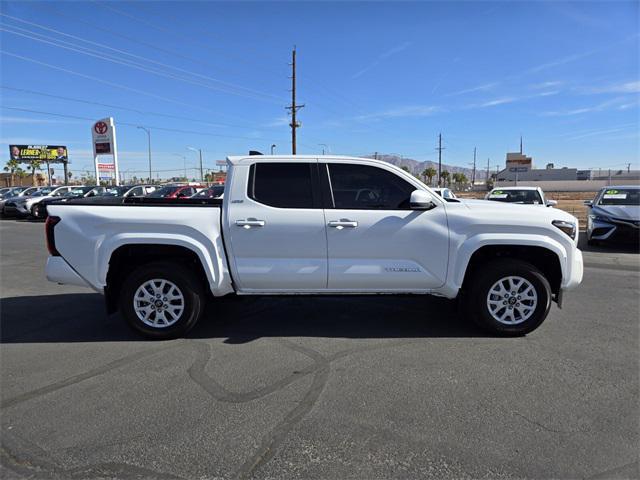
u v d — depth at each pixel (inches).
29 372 159.2
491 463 106.2
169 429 121.6
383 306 241.4
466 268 188.1
